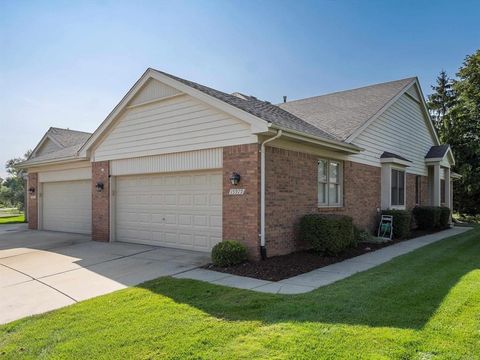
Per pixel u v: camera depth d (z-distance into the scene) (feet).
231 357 12.37
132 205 39.86
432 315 15.69
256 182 28.04
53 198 54.29
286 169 31.01
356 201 41.27
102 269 27.32
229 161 29.94
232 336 14.05
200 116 32.35
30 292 22.02
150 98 36.65
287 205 30.96
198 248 33.50
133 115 38.75
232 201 29.55
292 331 14.23
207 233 32.83
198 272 25.49
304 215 32.45
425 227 52.85
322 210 35.42
